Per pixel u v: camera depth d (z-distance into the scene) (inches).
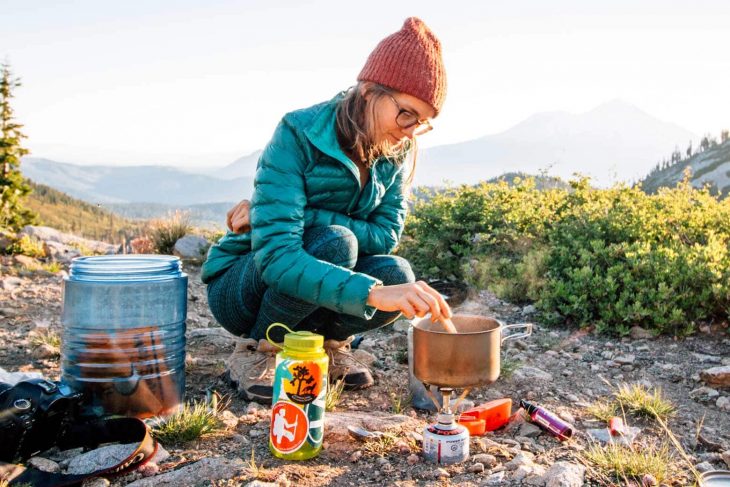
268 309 114.9
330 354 128.1
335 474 88.6
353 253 109.5
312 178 108.0
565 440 105.7
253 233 104.3
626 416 120.0
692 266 192.7
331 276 95.4
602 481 88.8
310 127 105.7
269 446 97.0
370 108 100.1
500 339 94.0
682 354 166.9
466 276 250.2
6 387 92.3
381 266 117.1
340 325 123.7
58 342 152.8
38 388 91.7
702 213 251.9
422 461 93.4
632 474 90.9
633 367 157.6
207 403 115.3
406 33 97.1
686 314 185.6
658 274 193.9
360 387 128.6
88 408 104.1
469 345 88.9
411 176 125.3
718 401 131.6
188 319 194.5
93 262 108.3
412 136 101.1
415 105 97.3
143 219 393.4
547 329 193.2
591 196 311.0
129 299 104.0
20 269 251.0
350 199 115.6
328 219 114.0
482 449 98.3
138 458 90.4
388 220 125.3
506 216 290.0
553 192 328.5
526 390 133.9
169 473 87.0
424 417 115.5
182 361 113.3
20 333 166.9
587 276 201.6
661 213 257.3
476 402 126.0
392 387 131.3
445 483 86.4
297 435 92.3
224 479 84.9
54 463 92.1
